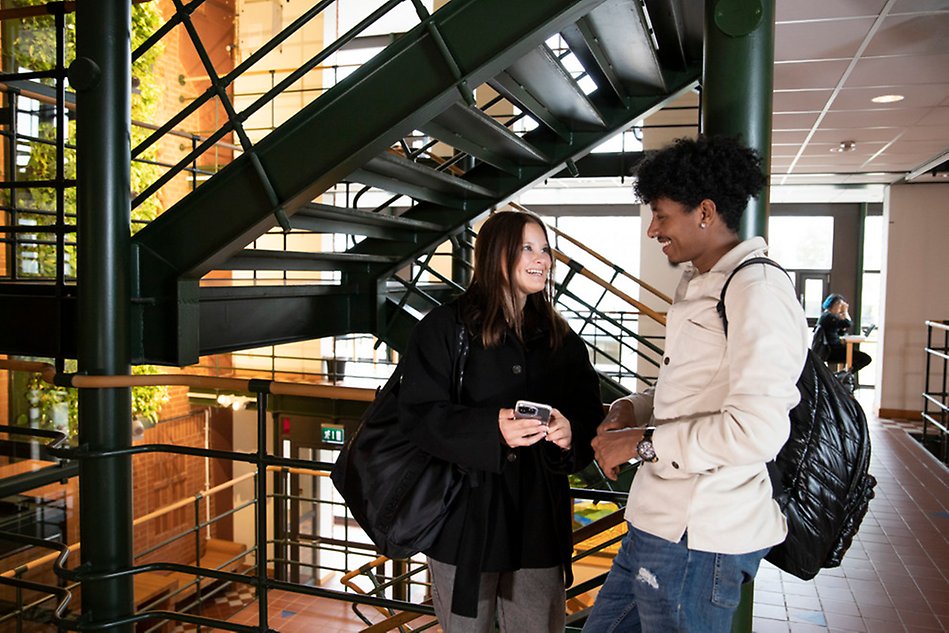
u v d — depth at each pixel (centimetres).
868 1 351
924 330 856
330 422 754
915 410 858
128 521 238
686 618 125
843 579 382
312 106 235
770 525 126
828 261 1071
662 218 132
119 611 233
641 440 127
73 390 597
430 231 424
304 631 638
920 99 523
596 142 395
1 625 457
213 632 642
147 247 252
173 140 810
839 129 617
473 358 155
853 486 134
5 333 267
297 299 382
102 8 233
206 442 884
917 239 860
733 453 112
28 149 573
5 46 564
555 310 165
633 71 341
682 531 124
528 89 308
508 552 152
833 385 138
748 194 128
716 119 174
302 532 864
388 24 825
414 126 235
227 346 320
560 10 211
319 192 246
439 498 151
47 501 546
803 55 433
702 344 124
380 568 608
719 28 172
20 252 581
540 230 156
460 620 154
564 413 161
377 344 444
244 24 868
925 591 368
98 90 234
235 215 245
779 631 328
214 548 861
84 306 238
